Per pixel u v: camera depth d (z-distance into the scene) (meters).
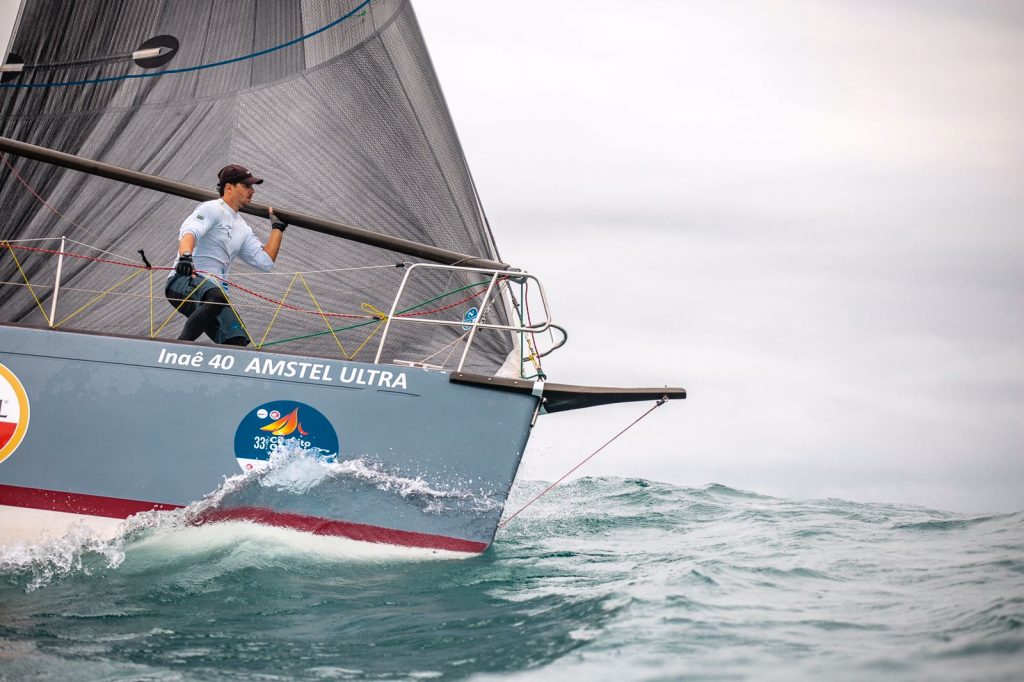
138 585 16.20
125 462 17.73
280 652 13.89
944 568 16.61
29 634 14.46
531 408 17.75
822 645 13.45
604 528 20.30
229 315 18.97
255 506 17.67
